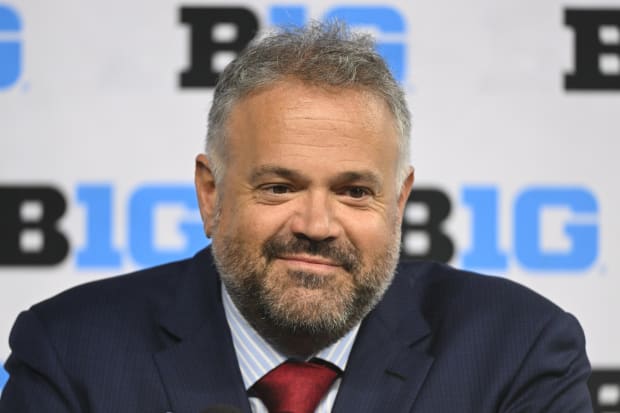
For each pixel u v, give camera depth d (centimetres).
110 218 1252
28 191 1248
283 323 658
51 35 1255
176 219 1255
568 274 1257
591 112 1264
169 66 1262
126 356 716
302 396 669
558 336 728
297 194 649
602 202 1257
